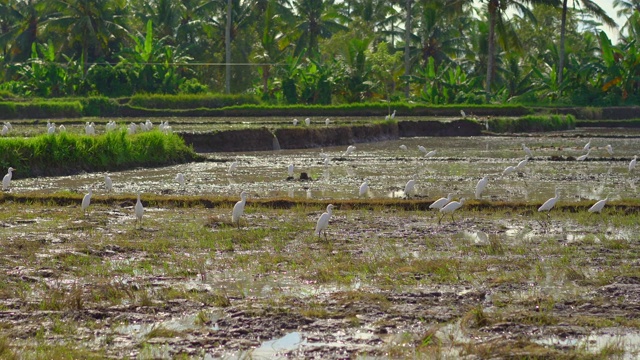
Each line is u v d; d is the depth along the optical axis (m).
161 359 9.80
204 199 23.81
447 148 50.16
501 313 11.55
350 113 71.19
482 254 16.14
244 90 89.25
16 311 11.66
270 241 17.61
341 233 18.69
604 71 81.00
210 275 14.26
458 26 99.00
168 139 38.75
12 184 29.36
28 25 84.44
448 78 82.00
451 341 10.42
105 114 67.38
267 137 50.19
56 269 14.52
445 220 20.78
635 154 44.47
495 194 26.75
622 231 19.12
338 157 41.59
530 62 94.06
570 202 23.16
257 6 88.56
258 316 11.46
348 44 79.00
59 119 60.34
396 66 86.94
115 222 20.28
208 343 10.40
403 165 37.84
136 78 76.06
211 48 89.88
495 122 66.62
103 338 10.60
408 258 15.70
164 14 88.81
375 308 11.83
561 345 10.23
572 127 73.31
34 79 74.00
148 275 14.23
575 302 12.21
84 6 76.19
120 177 32.09
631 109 79.38
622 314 11.62
